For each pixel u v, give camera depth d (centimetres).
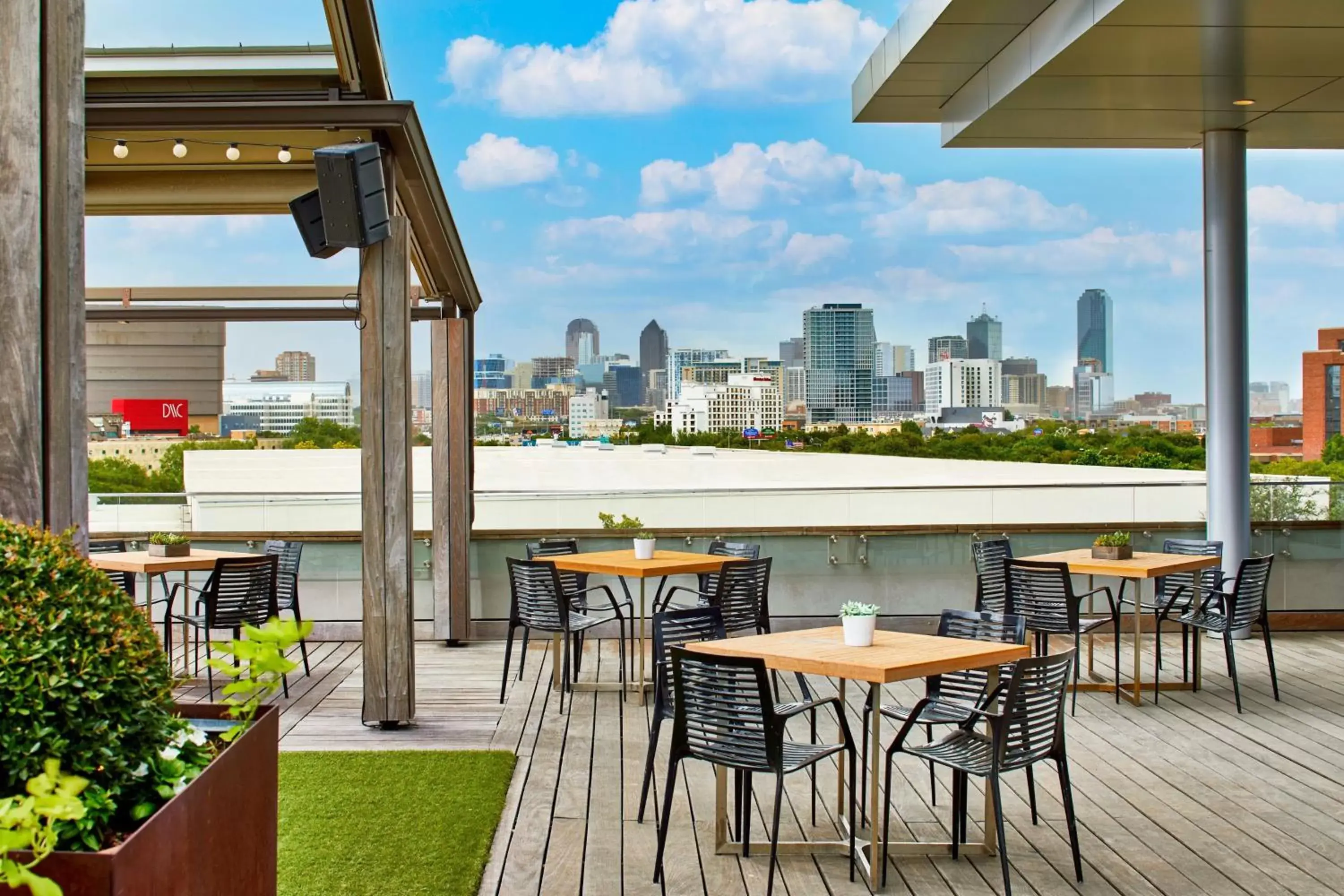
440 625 912
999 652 434
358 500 938
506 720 644
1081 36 634
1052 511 945
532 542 931
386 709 620
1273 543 947
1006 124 824
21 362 305
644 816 477
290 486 1047
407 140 619
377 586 617
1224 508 891
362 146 562
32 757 198
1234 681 669
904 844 436
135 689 220
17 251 305
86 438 323
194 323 965
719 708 394
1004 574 715
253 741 243
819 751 416
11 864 160
